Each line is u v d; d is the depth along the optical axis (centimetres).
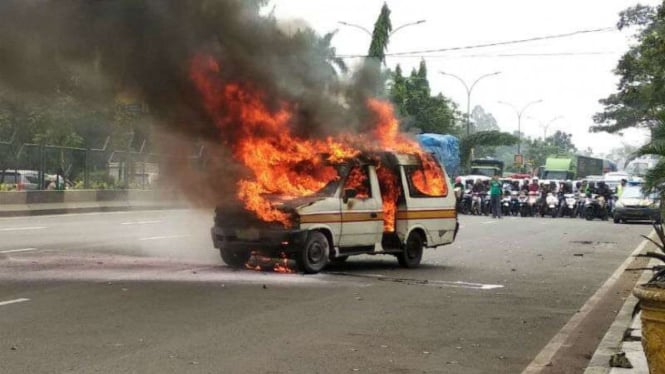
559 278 1277
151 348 676
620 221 3078
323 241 1186
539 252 1722
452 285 1146
